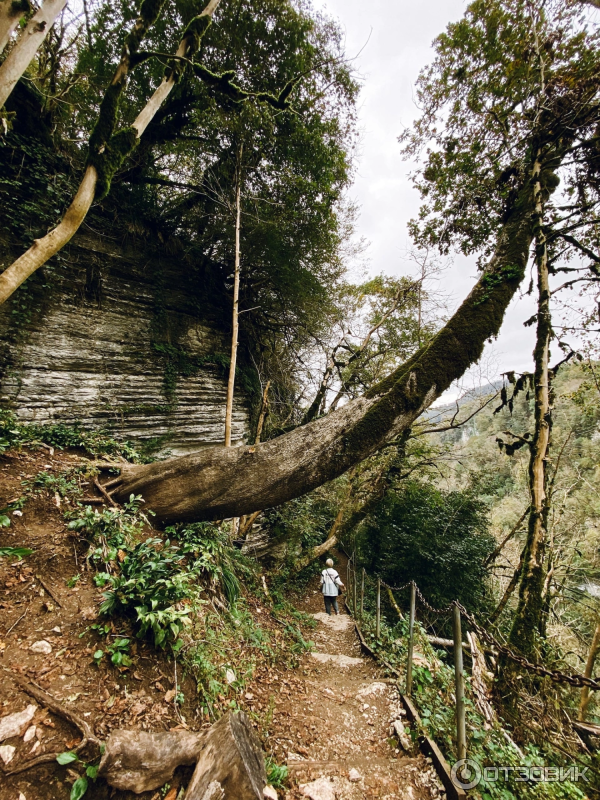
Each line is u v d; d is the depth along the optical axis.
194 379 10.38
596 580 12.23
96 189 4.30
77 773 1.85
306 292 11.67
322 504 13.55
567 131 6.95
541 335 6.93
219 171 9.22
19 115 6.77
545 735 4.11
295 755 3.14
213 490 5.26
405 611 10.66
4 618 2.71
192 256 10.39
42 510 4.09
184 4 7.28
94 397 7.78
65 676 2.42
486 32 7.68
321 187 9.41
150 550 3.57
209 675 3.15
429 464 11.58
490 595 11.23
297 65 8.18
